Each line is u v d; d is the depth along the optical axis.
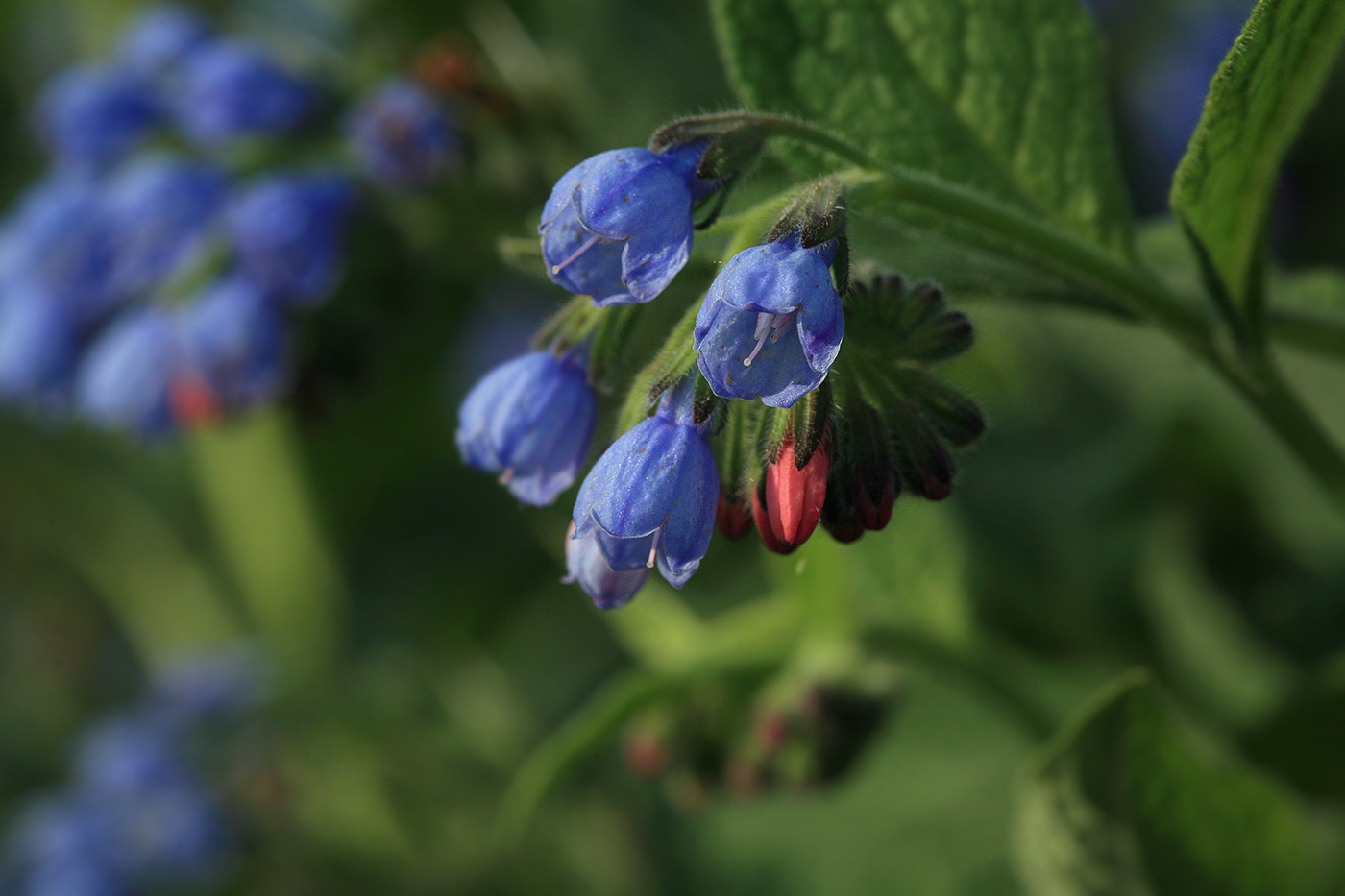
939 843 0.47
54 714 0.67
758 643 0.39
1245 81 0.32
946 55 0.35
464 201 0.41
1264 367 0.34
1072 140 0.35
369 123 0.40
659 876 0.50
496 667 0.56
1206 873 0.36
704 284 0.33
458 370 0.55
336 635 0.56
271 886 0.56
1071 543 0.45
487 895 0.52
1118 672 0.43
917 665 0.39
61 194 0.41
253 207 0.39
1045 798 0.36
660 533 0.31
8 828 0.64
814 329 0.30
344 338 0.40
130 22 0.53
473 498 0.56
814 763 0.39
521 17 0.51
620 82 0.51
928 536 0.40
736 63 0.35
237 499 0.55
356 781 0.55
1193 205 0.33
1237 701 0.44
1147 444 0.45
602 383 0.33
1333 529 0.44
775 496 0.31
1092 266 0.33
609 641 0.56
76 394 0.42
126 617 0.64
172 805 0.55
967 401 0.33
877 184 0.32
